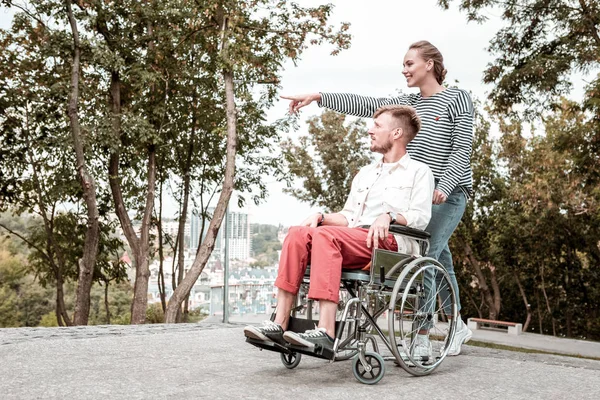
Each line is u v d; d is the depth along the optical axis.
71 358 3.34
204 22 17.00
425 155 4.17
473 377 3.22
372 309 2.95
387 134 3.35
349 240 2.91
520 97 17.48
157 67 17.75
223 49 15.99
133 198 19.52
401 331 3.08
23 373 2.89
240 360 3.45
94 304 40.88
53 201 18.64
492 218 27.33
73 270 20.73
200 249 16.31
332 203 30.19
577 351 18.89
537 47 17.80
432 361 3.29
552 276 28.91
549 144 23.78
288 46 17.31
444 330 3.36
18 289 46.16
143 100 18.38
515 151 25.66
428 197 3.24
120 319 39.78
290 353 3.08
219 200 16.14
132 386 2.64
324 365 3.39
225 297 14.68
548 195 21.30
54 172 18.02
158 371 3.03
